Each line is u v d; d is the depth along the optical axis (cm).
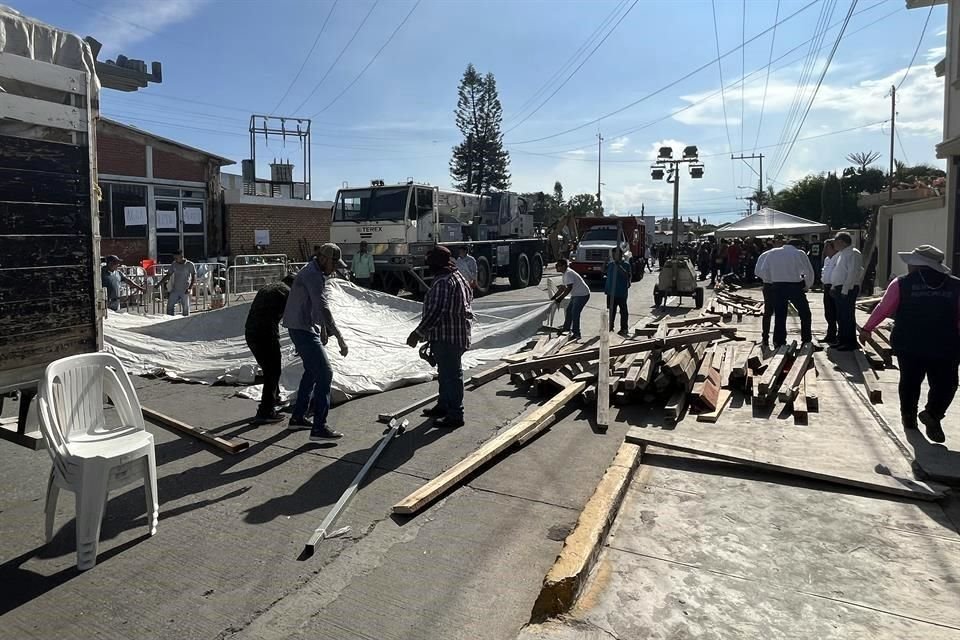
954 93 1370
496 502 468
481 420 675
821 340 1102
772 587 344
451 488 489
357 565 380
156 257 1953
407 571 373
